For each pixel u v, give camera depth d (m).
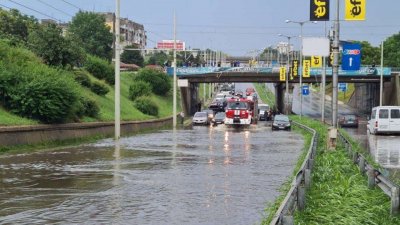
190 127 61.47
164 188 15.00
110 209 11.97
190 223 10.62
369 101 106.00
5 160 22.22
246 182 16.25
